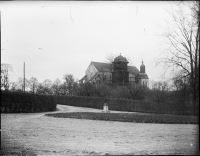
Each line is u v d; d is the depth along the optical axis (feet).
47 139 33.22
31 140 32.32
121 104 159.33
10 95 99.76
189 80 69.87
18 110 102.78
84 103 181.37
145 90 196.75
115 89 218.59
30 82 335.67
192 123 61.21
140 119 70.28
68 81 292.40
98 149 27.09
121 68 292.20
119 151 26.13
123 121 65.82
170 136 37.40
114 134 39.34
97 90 209.26
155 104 131.44
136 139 34.30
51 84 344.49
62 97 201.16
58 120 65.67
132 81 326.44
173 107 95.50
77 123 58.13
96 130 44.47
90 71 335.67
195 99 66.85
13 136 35.50
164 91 103.14
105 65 334.24
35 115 86.38
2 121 60.59
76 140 32.81
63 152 25.43
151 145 29.55
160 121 64.75
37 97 113.50
